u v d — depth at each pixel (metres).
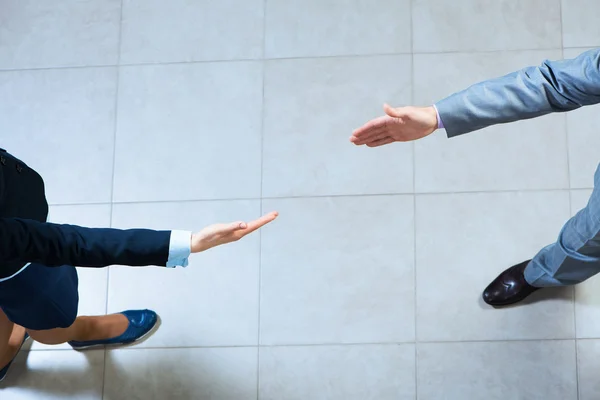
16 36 2.75
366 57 2.62
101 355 2.47
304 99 2.61
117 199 2.60
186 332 2.47
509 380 2.36
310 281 2.47
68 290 2.05
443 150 2.52
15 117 2.69
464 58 2.60
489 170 2.50
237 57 2.67
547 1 2.62
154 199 2.58
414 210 2.49
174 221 2.56
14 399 2.45
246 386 2.42
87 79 2.70
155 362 2.45
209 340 2.46
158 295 2.50
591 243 1.92
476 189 2.49
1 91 2.71
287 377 2.41
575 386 2.35
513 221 2.46
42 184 1.92
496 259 2.44
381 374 2.39
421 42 2.62
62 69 2.71
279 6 2.69
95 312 2.50
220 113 2.63
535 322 2.39
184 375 2.44
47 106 2.69
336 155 2.55
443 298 2.43
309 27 2.67
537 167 2.49
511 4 2.62
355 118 2.58
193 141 2.61
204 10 2.71
